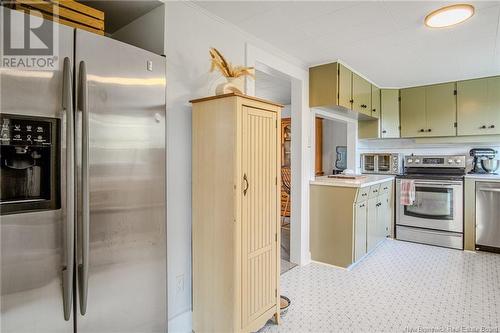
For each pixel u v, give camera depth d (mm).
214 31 2125
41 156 1179
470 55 2918
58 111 1187
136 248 1482
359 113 3658
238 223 1707
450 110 3914
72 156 1211
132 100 1457
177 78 1893
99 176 1321
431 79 3834
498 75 3588
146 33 1923
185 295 1962
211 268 1827
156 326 1582
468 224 3627
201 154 1870
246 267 1770
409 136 4223
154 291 1571
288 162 5688
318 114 3445
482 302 2312
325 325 2027
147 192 1530
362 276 2859
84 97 1245
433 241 3857
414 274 2900
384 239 3982
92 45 1297
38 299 1145
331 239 3168
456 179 3695
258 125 1857
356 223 3088
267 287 1953
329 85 3082
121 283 1419
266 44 2594
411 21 2186
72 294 1226
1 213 1062
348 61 3100
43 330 1157
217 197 1785
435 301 2340
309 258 3289
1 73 1053
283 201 5664
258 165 1858
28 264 1118
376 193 3623
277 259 2049
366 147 4832
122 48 1416
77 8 1429
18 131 1095
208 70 2080
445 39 2516
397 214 4141
